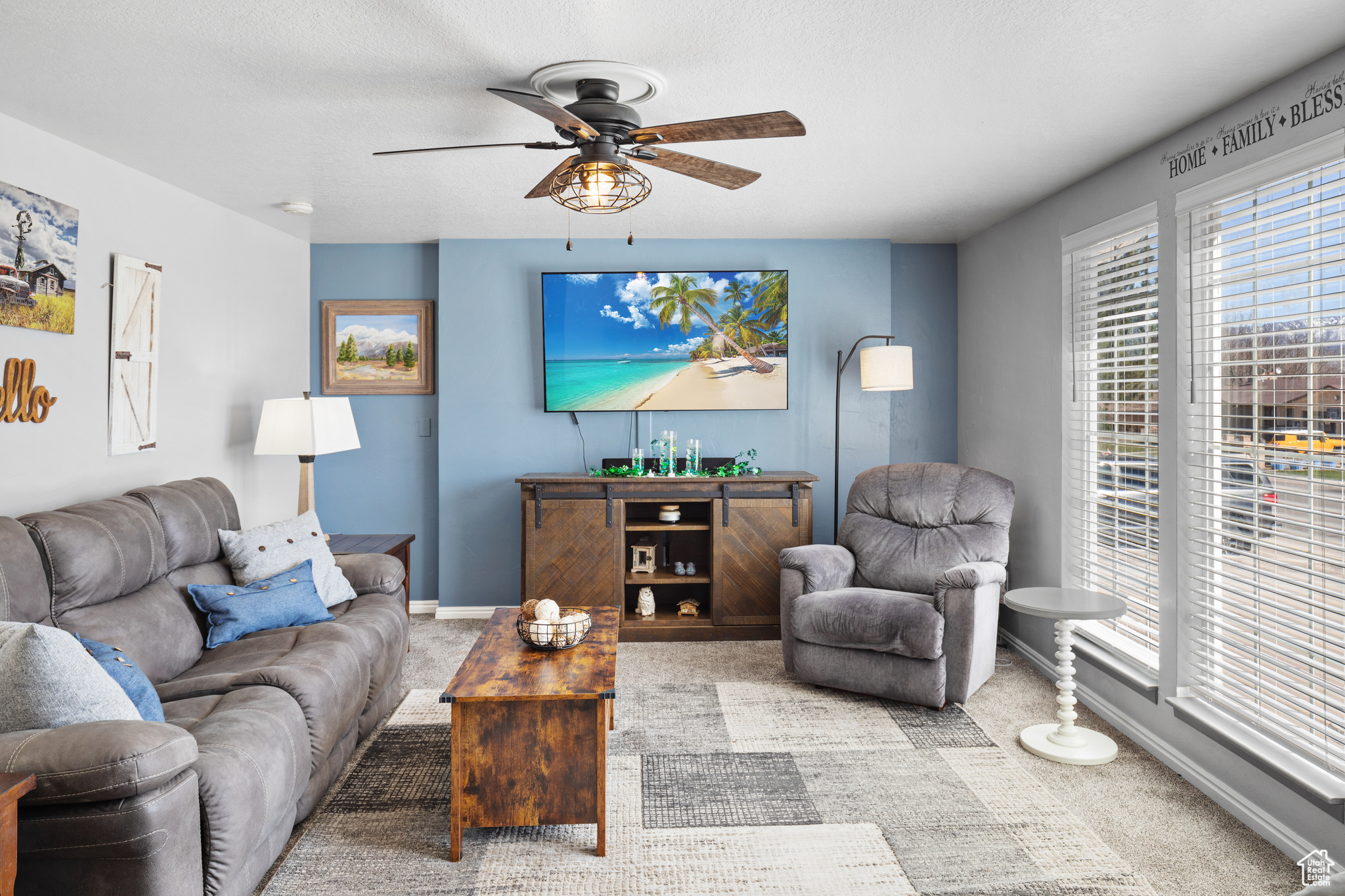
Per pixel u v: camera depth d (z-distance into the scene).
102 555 2.52
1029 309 4.09
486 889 2.11
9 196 2.69
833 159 3.25
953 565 3.78
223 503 3.39
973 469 4.03
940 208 4.10
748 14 2.04
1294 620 2.41
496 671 2.40
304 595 3.14
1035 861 2.25
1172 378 2.90
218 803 1.85
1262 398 2.54
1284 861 2.26
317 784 2.48
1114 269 3.41
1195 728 2.70
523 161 3.25
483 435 4.86
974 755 2.94
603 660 2.51
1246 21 2.06
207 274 3.88
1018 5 1.99
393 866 2.21
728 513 4.43
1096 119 2.78
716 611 4.44
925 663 3.33
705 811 2.52
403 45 2.21
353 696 2.73
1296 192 2.38
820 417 4.90
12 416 2.70
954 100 2.62
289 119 2.77
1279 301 2.41
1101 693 3.33
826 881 2.15
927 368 5.04
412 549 5.07
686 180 3.56
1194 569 2.82
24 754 1.58
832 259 4.85
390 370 5.01
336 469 5.02
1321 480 2.28
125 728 1.67
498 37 2.16
